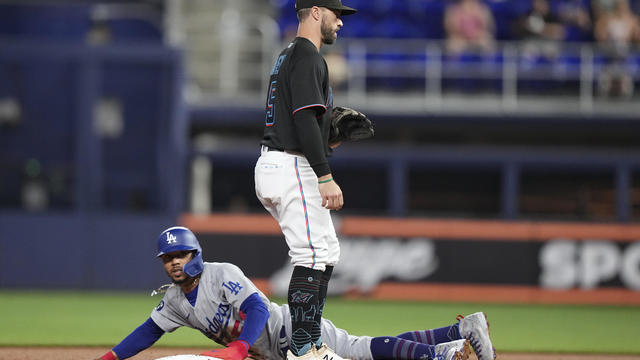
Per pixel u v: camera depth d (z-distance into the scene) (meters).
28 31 56.69
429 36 58.00
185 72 49.66
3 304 36.84
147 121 48.34
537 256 42.84
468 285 42.72
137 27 58.00
